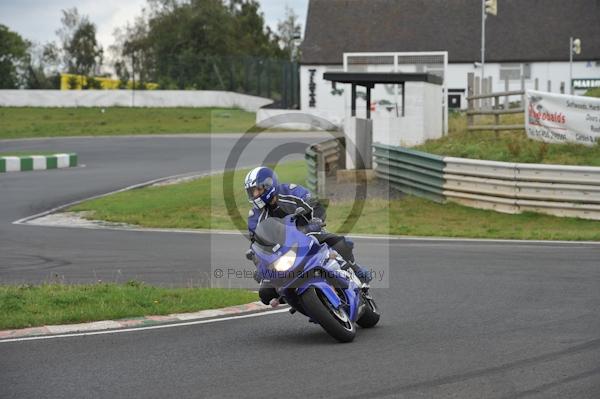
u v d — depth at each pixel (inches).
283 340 1168.8
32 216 3093.0
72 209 3248.0
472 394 868.6
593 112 3277.6
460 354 1046.4
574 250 2105.1
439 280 1668.3
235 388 907.4
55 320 1307.8
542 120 3417.8
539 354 1035.3
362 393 878.4
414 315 1328.7
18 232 2674.7
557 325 1212.5
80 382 948.0
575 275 1689.2
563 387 888.9
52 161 4766.2
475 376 939.3
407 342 1127.6
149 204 3294.8
